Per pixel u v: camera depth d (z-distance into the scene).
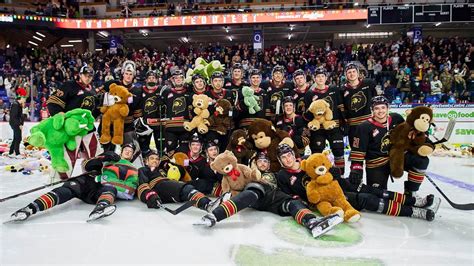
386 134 4.54
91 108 5.68
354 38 25.73
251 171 4.45
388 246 3.42
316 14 21.59
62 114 5.11
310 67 19.48
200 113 5.74
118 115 5.70
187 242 3.46
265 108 6.18
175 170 4.95
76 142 5.23
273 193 4.33
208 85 6.43
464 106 11.09
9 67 19.55
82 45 28.00
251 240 3.53
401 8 20.50
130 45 28.36
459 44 20.06
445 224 4.05
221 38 27.08
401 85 13.72
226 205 3.93
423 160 4.33
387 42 25.77
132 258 3.10
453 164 8.59
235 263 3.02
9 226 3.88
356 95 5.82
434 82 13.23
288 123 5.83
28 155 9.71
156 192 4.73
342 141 5.75
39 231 3.73
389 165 4.52
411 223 4.07
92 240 3.49
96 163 4.67
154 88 6.39
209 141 5.62
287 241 3.52
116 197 4.78
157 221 4.07
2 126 12.10
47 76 16.69
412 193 4.52
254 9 23.64
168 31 24.84
